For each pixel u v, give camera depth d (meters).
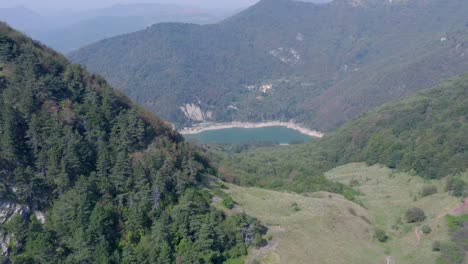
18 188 85.06
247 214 104.38
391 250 109.31
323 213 114.00
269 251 95.81
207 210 99.25
